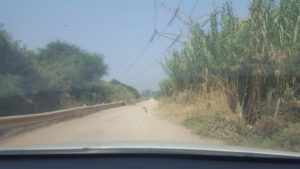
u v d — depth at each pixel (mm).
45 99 34594
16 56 31562
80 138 16609
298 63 15523
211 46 22859
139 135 17266
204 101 24078
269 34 16453
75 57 53156
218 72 21484
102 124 23797
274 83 16500
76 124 24375
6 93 26547
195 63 27203
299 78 15750
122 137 16578
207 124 18031
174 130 19359
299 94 15758
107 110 45594
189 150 4473
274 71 16031
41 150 4492
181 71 32781
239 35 18016
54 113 25812
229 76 19672
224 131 16250
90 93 53906
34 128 21453
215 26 22953
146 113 35938
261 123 15188
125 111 42156
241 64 17312
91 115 34938
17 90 27953
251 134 15273
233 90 19250
